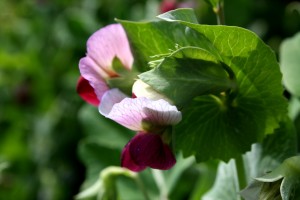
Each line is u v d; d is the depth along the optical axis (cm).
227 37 25
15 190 58
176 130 27
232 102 27
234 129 27
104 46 27
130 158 26
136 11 52
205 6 49
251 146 28
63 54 62
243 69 26
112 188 33
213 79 26
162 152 25
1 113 66
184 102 25
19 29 74
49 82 64
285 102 27
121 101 24
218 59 26
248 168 29
